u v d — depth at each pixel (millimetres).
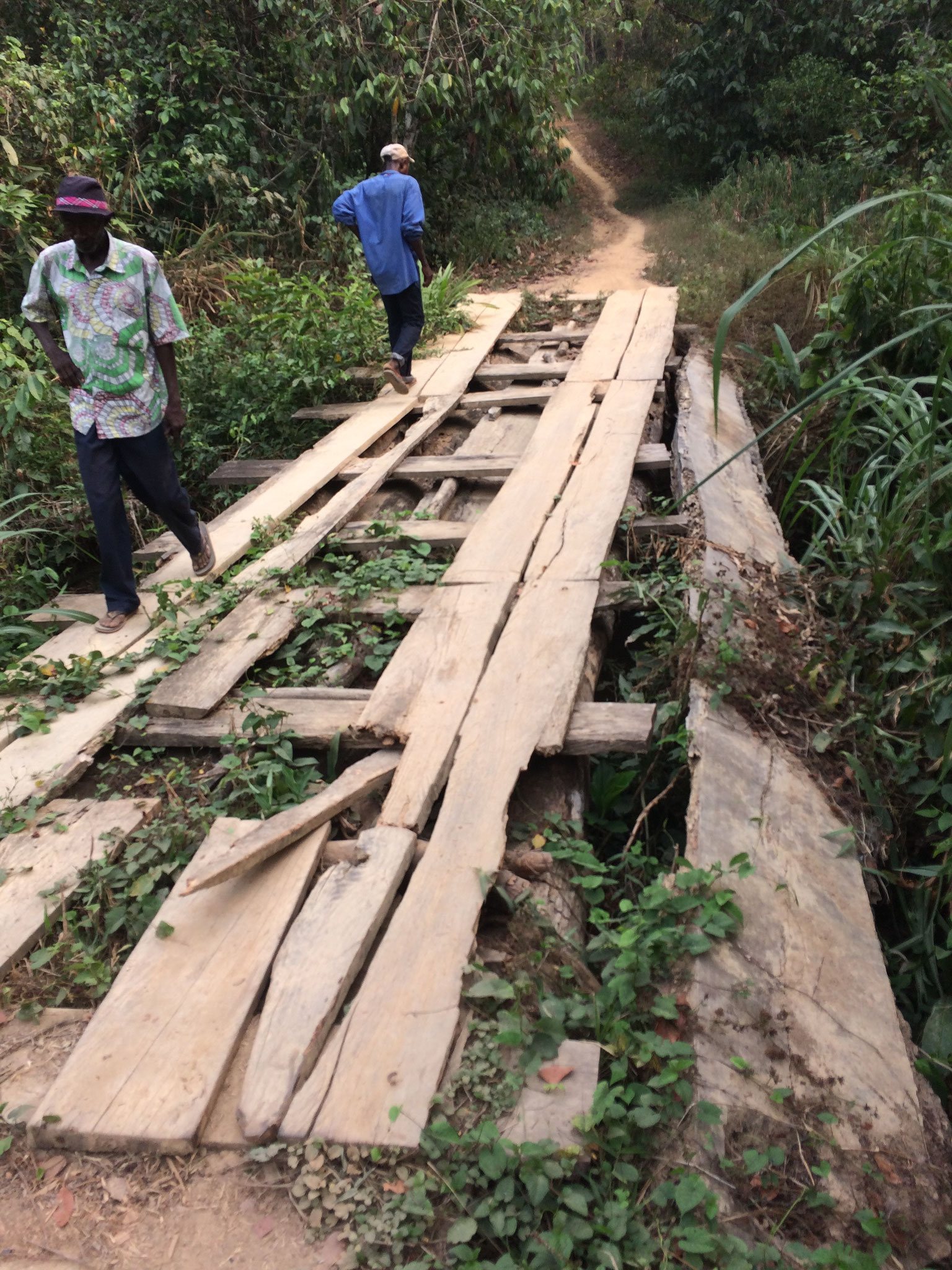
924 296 5887
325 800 3074
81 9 10148
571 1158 2082
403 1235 1999
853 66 14828
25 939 2816
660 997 2465
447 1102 2225
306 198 10961
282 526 5098
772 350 7484
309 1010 2430
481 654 3803
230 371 7164
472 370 7414
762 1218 2074
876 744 3514
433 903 2705
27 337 6199
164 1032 2436
